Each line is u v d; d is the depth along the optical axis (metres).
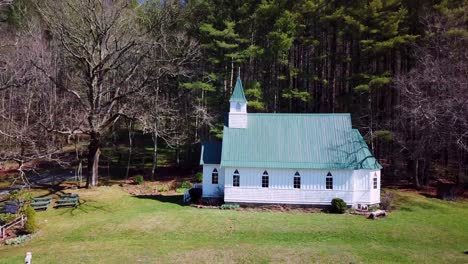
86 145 63.94
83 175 50.41
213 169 36.03
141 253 21.83
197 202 36.19
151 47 43.53
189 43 50.47
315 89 55.47
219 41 48.00
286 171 33.56
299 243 23.78
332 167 32.94
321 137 35.06
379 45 40.56
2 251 23.39
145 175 51.19
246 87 50.94
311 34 52.06
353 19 43.50
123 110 43.28
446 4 39.44
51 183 44.94
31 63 41.16
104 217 31.03
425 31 39.88
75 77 49.38
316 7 47.28
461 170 44.06
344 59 45.38
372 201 33.44
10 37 47.38
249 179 33.84
